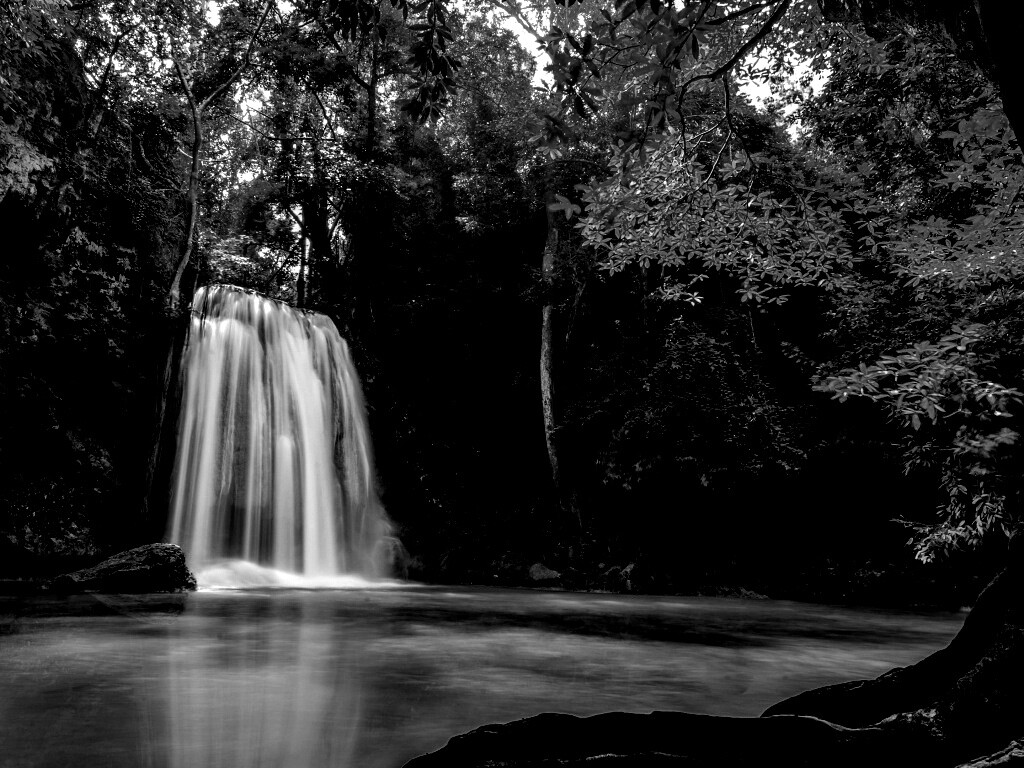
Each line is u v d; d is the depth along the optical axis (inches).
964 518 429.1
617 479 743.1
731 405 719.1
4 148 508.1
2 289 548.4
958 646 117.3
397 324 959.6
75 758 134.2
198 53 864.3
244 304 763.4
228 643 293.3
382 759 137.3
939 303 326.6
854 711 118.7
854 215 365.7
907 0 161.6
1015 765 80.0
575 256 810.8
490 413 944.9
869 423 682.8
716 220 200.4
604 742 103.9
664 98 140.3
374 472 864.3
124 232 699.4
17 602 411.8
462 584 796.0
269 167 1024.2
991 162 189.8
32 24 488.7
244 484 705.0
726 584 733.3
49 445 571.8
